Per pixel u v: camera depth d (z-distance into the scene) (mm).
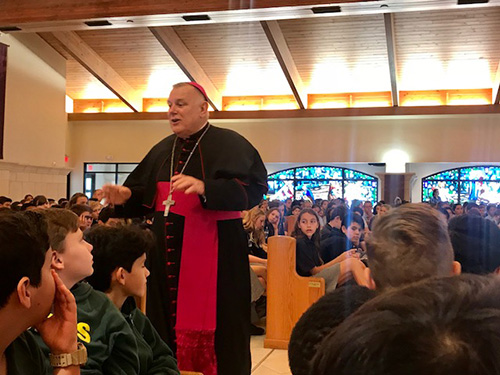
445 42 11039
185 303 2242
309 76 12750
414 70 12219
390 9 8156
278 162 13922
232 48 11898
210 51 12055
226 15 8648
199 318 2232
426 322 441
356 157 13531
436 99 12984
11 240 936
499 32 10531
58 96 12914
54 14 8984
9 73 11258
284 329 4527
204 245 2254
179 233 2277
